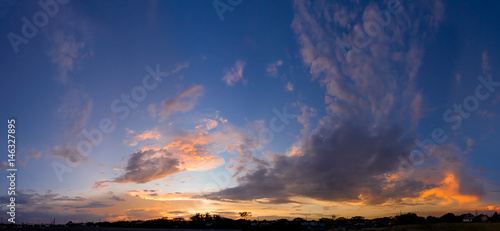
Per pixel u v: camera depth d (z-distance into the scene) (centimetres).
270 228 17175
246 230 18512
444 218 13312
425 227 10306
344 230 13850
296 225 16988
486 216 12244
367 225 14050
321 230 15625
